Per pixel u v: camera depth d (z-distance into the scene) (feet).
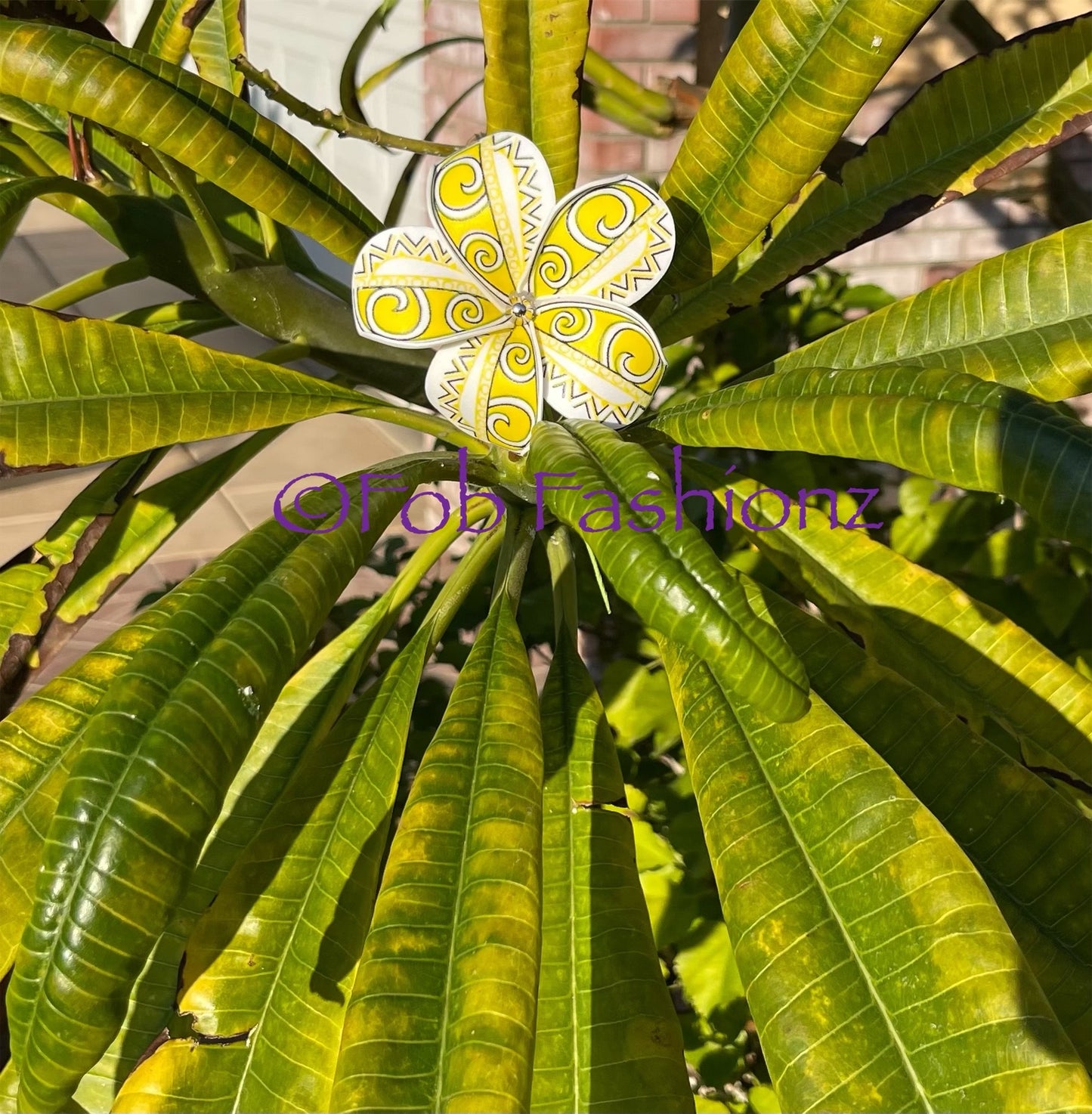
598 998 0.91
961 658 1.15
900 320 1.17
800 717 0.72
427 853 0.81
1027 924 0.99
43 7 1.12
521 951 0.76
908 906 0.78
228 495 4.36
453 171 0.95
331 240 1.12
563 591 1.19
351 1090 0.71
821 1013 0.76
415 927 0.78
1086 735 1.12
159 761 0.73
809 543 1.22
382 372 1.39
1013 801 1.03
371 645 1.14
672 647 1.06
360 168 4.86
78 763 0.73
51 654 1.22
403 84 4.31
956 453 0.84
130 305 5.74
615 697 1.92
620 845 1.00
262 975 0.93
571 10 1.09
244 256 1.30
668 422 1.10
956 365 1.11
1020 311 1.12
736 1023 1.66
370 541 0.95
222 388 1.01
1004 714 1.15
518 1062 0.71
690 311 1.34
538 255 0.97
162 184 1.41
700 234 1.11
